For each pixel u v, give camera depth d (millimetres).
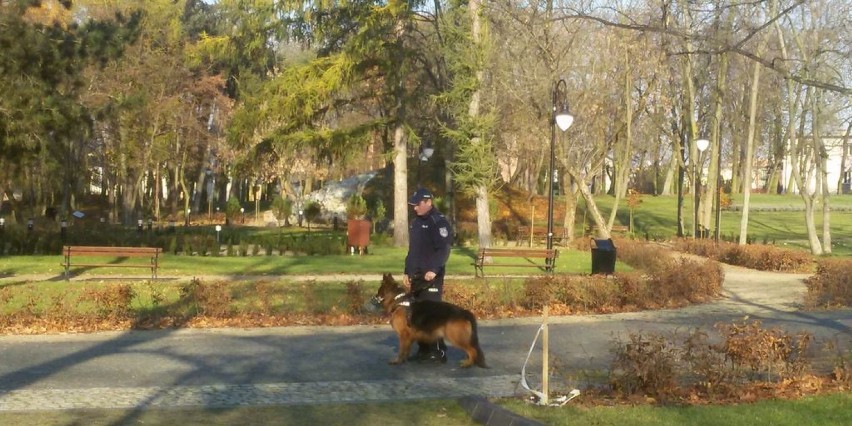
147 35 43562
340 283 17484
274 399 8711
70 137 25797
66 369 10273
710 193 42188
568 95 31109
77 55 24703
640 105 33469
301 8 30922
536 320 14945
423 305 10328
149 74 43500
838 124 51656
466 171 30438
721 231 51719
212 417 7891
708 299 18344
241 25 32969
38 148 24578
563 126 22312
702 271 18594
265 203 72375
